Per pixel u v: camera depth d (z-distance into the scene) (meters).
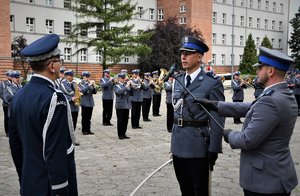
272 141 2.83
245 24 52.38
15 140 2.90
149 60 37.44
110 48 30.98
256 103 2.85
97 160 7.34
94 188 5.52
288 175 2.86
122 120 9.93
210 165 3.98
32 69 2.81
